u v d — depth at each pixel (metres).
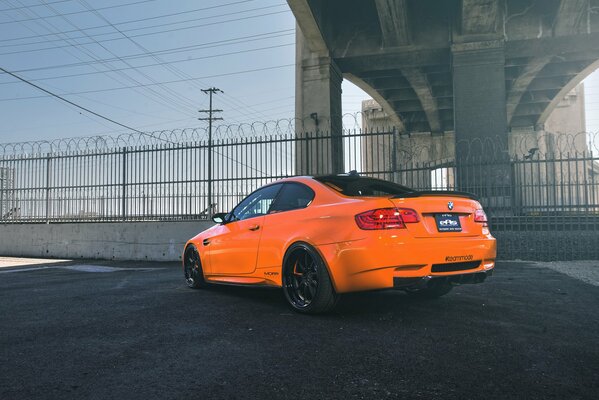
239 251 5.52
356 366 3.05
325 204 4.60
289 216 4.91
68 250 12.78
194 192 11.62
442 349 3.40
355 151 11.03
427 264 4.09
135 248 12.00
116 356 3.34
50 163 13.09
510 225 10.45
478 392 2.61
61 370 3.05
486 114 18.00
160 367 3.09
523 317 4.44
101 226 12.43
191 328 4.12
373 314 4.60
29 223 13.32
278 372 2.96
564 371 2.94
